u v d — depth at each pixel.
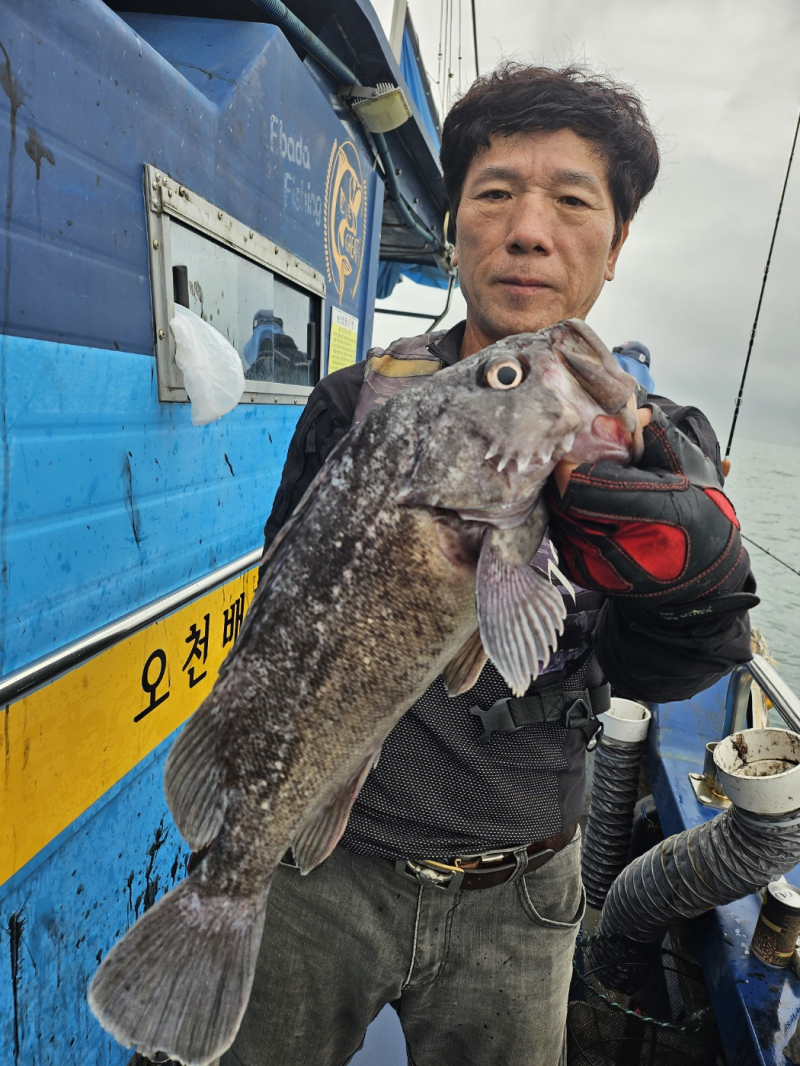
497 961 1.47
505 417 1.08
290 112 2.62
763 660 2.22
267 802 1.14
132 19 2.55
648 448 1.06
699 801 2.49
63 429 1.49
